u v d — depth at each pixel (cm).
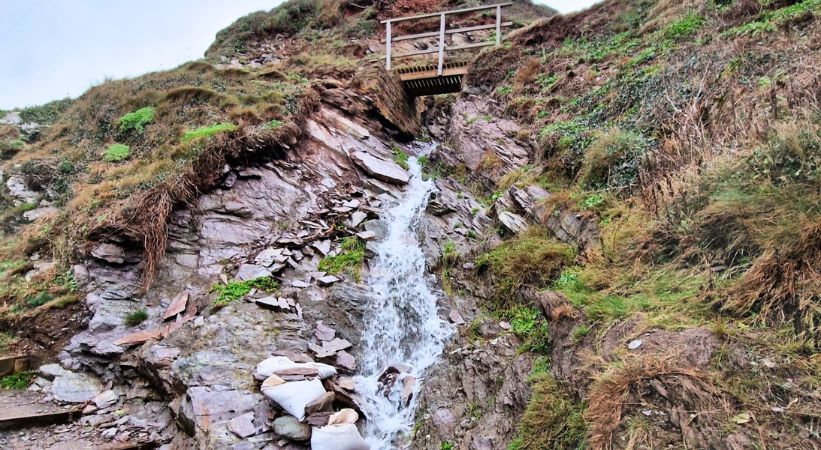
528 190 725
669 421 312
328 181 899
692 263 445
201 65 1241
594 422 339
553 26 1249
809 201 380
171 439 482
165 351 542
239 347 544
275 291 646
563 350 438
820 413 277
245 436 437
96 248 645
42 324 584
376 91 1206
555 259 575
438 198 847
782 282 354
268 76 1196
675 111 636
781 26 691
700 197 470
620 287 474
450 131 1130
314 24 1933
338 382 521
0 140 1027
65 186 817
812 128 427
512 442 397
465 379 515
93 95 1156
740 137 500
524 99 1030
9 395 515
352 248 745
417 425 496
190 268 674
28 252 673
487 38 1689
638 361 359
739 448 278
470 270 676
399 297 674
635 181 591
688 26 891
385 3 1988
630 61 904
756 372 314
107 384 547
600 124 782
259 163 853
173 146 829
